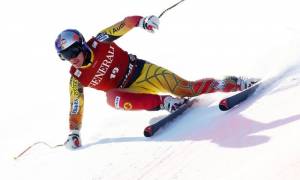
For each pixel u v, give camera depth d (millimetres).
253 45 22031
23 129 23156
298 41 19969
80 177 16141
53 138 20719
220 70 21078
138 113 19844
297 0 25344
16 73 32500
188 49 25578
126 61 18266
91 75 18047
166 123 17500
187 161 14398
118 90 18078
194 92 17953
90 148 18141
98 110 21969
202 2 32562
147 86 18375
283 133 13180
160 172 14531
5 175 18453
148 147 16438
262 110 15148
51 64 32656
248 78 17938
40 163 18359
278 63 18594
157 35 30047
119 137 18281
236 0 29719
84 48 17594
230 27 26016
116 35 18578
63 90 27516
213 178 12625
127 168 15586
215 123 15852
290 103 14797
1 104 27734
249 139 13820
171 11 33281
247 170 11945
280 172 10977
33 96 27797
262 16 25266
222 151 13938
